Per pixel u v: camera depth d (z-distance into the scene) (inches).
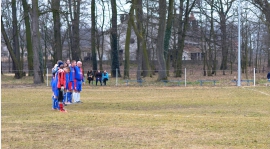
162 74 2021.4
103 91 1572.3
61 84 870.4
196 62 3821.4
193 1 2544.3
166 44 2308.1
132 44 4333.2
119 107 978.1
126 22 2704.2
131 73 3245.6
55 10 2139.5
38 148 473.1
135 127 614.9
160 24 2031.3
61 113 823.7
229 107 949.8
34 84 1961.1
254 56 3971.5
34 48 1990.7
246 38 2519.7
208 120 692.7
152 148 467.5
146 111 883.4
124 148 468.8
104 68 3818.9
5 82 2117.4
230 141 506.6
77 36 2726.4
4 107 968.3
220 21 2738.7
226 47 2861.7
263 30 2942.9
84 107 976.3
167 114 810.8
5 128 613.0
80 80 1080.2
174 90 1600.6
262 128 603.5
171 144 490.0
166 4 2150.6
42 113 826.2
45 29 3117.6
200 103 1053.8
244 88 1635.1
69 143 500.4
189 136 540.4
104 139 526.0
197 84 1899.6
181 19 2628.0
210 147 472.1
